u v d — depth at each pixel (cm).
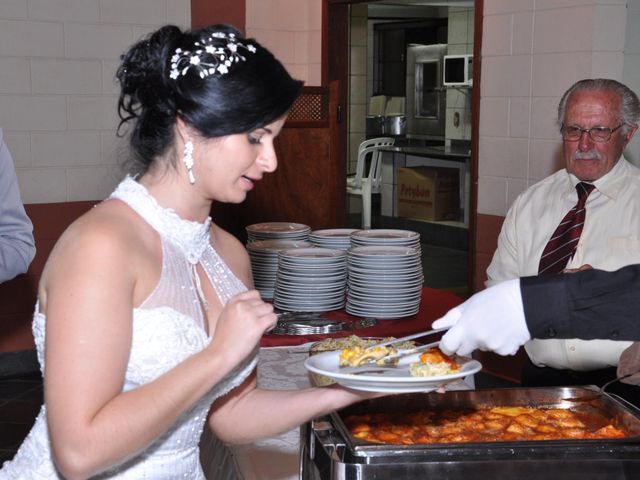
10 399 486
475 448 161
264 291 320
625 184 292
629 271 153
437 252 943
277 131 149
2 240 270
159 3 540
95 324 133
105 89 525
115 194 151
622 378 212
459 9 1038
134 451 133
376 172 1018
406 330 280
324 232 347
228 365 136
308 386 233
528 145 480
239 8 582
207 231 161
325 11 595
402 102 1205
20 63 501
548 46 464
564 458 161
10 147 503
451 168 997
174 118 145
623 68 450
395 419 196
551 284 151
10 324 517
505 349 153
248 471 185
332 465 160
